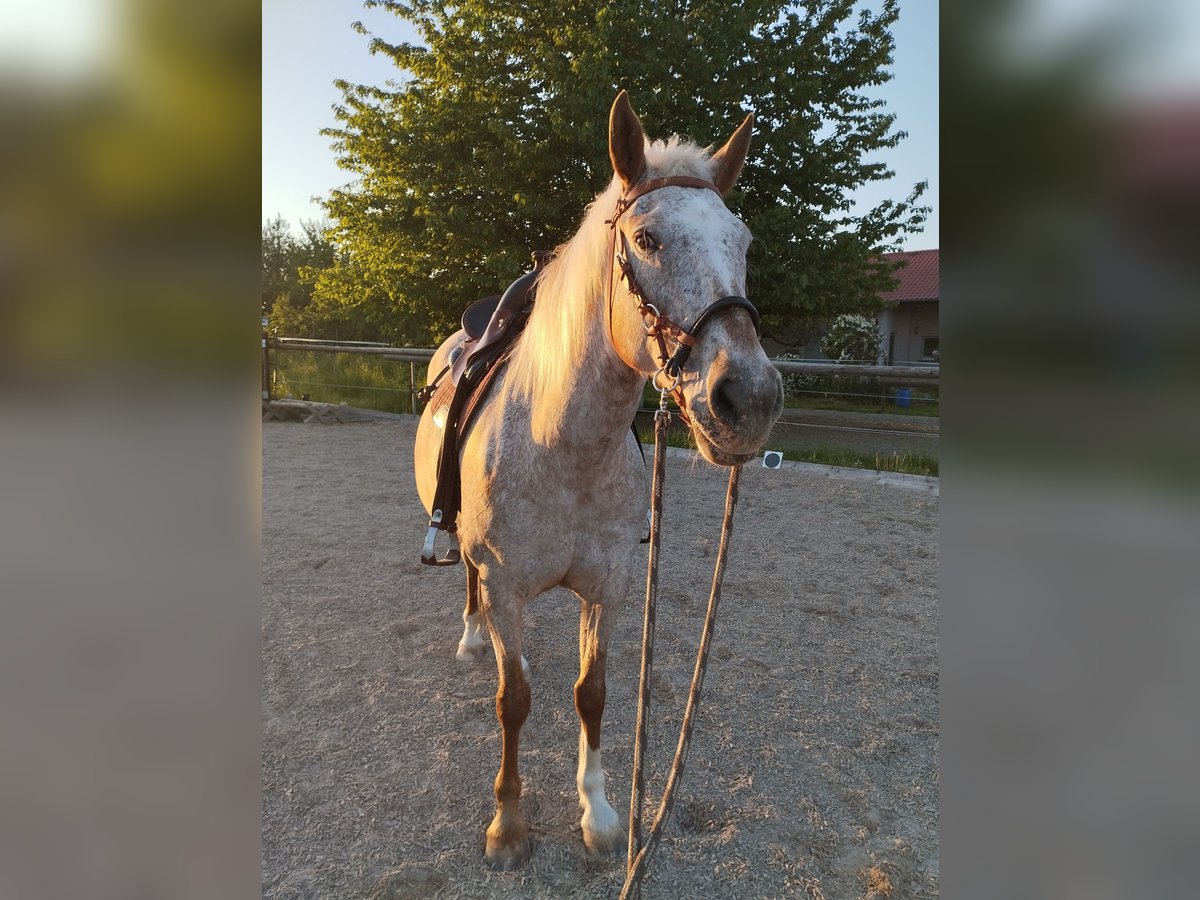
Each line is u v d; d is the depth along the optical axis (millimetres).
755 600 3779
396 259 9477
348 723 2564
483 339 2311
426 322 10352
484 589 1935
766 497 5906
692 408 1333
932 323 19391
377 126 9133
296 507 5504
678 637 3320
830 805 2174
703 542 4734
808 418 10453
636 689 2861
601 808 2023
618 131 1522
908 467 6914
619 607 1991
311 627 3371
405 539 4742
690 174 1516
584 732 2057
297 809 2117
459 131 8961
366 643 3211
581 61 7836
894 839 2020
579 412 1714
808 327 12203
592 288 1653
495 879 1880
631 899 1572
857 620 3541
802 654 3170
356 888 1827
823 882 1873
